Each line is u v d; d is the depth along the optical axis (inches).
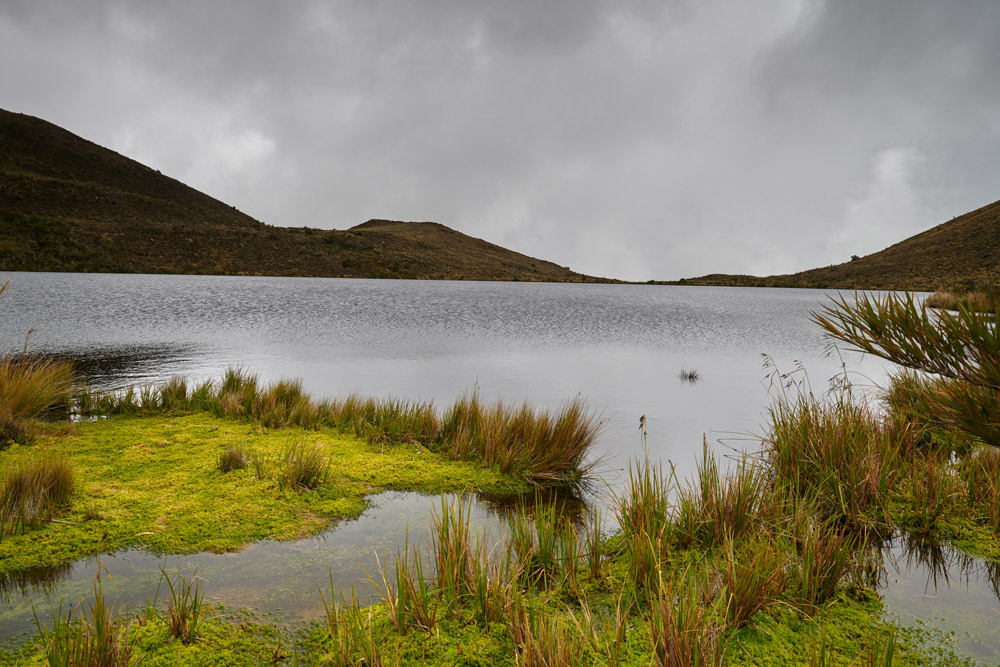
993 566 152.5
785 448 213.6
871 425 235.0
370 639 103.6
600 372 485.7
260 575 138.9
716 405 364.8
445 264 3595.0
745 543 155.9
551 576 142.0
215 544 154.2
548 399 376.8
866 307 113.4
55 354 493.7
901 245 4429.1
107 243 2237.9
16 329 630.5
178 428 266.1
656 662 105.3
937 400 108.3
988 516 179.0
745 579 124.7
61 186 2650.1
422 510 185.3
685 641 101.0
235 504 179.8
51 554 144.6
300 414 284.0
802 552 150.2
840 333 117.5
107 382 386.9
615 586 136.9
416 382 425.4
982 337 99.4
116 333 634.8
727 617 119.5
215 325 742.5
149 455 223.0
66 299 995.9
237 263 2508.6
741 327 938.1
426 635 115.8
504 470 224.5
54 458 199.0
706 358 579.8
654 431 300.4
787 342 727.7
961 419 105.1
